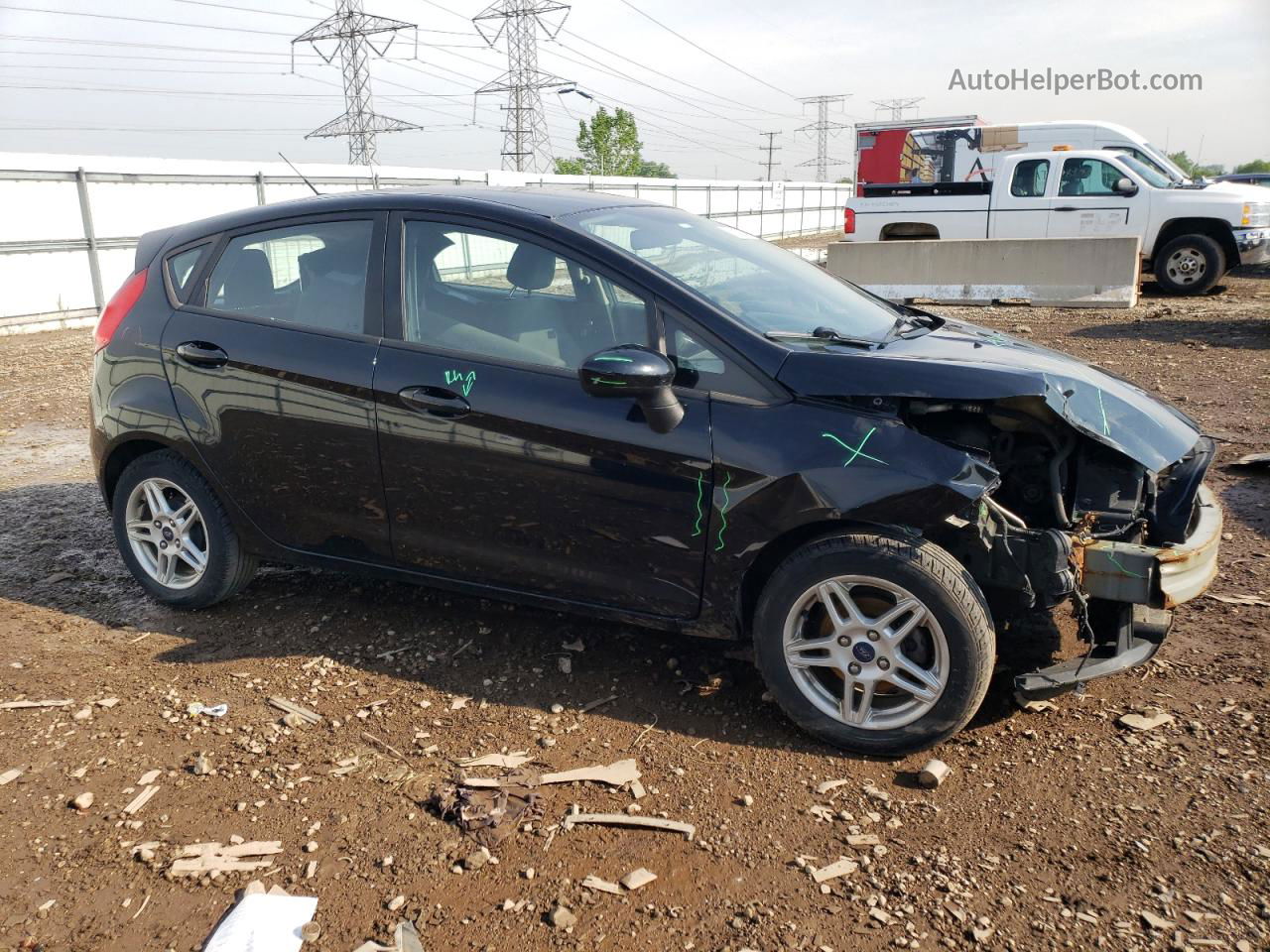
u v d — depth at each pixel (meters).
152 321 4.15
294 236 3.93
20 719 3.46
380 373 3.58
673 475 3.17
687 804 2.91
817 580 3.07
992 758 3.10
